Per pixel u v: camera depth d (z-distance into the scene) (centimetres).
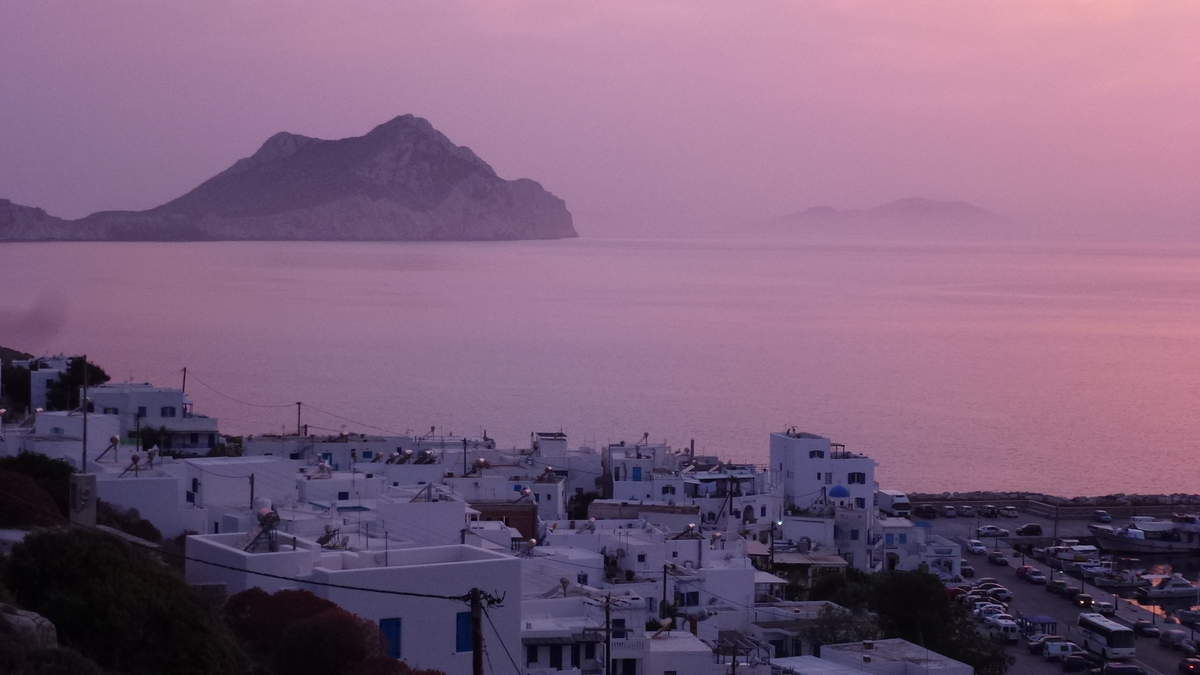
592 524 9594
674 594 8250
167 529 6856
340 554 4769
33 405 12631
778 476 13350
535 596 6906
